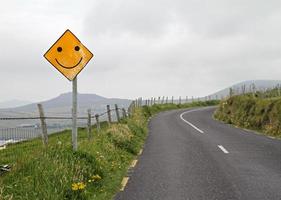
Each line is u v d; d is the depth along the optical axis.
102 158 12.09
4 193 7.27
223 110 37.50
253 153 14.79
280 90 42.91
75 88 11.30
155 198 8.44
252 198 8.27
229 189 9.09
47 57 11.02
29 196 7.28
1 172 8.77
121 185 9.76
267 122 25.28
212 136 21.58
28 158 9.36
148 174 11.14
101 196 8.48
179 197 8.46
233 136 21.50
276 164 12.34
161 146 17.84
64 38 11.06
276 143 18.05
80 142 14.16
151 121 36.91
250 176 10.52
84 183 9.01
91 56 11.13
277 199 8.18
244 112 30.20
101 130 19.95
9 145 14.10
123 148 15.81
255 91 43.84
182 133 23.73
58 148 10.98
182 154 14.97
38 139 16.41
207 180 10.10
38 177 8.14
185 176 10.68
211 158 13.76
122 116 28.70
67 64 11.08
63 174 8.56
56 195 7.47
